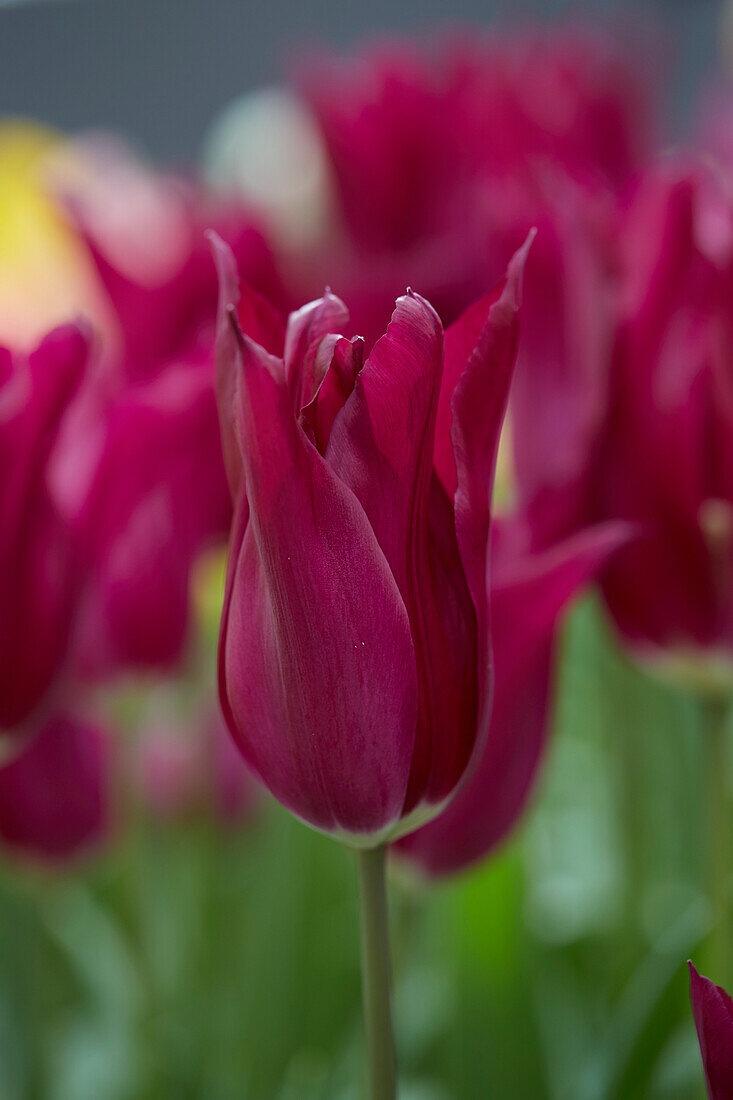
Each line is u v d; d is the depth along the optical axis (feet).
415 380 1.31
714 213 1.66
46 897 2.14
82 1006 2.52
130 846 2.23
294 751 1.34
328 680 1.32
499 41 2.45
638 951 1.98
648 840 2.37
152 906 2.32
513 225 1.71
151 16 11.12
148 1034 2.08
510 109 2.24
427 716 1.35
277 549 1.31
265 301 1.37
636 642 1.66
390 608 1.32
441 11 10.41
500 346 1.32
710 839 1.66
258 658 1.34
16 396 1.55
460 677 1.35
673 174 1.59
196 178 2.63
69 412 1.58
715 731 1.67
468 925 2.00
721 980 1.65
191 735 2.28
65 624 1.63
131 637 1.86
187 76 11.09
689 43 7.97
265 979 2.35
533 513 1.63
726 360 1.59
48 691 1.63
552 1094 1.99
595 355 1.60
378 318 1.84
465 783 1.37
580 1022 2.15
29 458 1.57
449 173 2.27
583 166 2.20
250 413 1.29
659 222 1.58
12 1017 2.30
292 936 2.36
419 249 2.31
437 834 1.60
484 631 1.35
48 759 1.84
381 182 2.30
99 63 11.05
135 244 1.99
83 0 11.00
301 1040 2.32
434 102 2.28
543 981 2.24
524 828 2.04
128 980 2.33
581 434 1.61
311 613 1.32
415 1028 2.12
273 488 1.30
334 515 1.31
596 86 2.33
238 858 2.55
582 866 2.62
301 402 1.33
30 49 11.03
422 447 1.33
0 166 3.98
